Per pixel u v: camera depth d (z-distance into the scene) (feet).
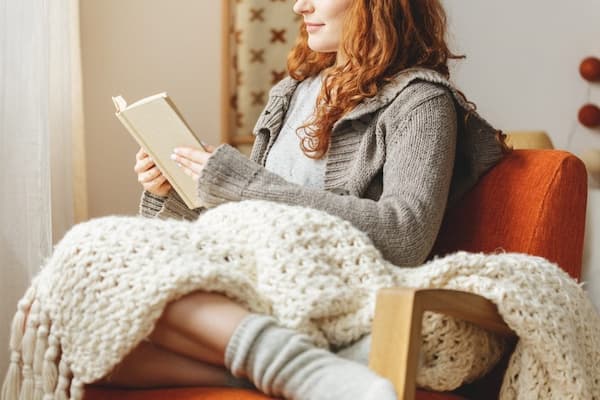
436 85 5.75
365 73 5.88
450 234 5.77
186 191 5.78
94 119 10.67
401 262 5.16
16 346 4.57
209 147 5.77
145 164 6.22
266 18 11.38
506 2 13.61
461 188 5.78
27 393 4.45
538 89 13.60
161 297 4.09
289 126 6.53
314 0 6.29
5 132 7.75
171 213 6.34
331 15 6.22
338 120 5.87
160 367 4.37
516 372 4.55
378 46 5.95
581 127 13.47
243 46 11.35
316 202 5.18
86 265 4.30
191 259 4.25
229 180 5.33
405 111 5.61
